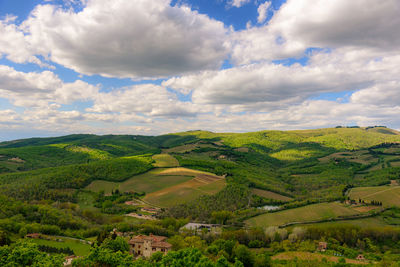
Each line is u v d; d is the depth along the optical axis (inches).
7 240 3572.8
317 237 5113.2
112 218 6067.9
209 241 4783.5
